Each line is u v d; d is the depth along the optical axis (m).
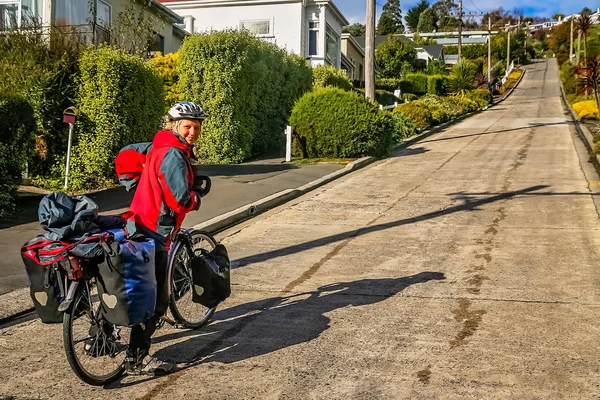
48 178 11.98
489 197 11.90
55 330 5.58
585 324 5.47
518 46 101.62
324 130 17.14
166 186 4.50
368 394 4.25
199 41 16.28
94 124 11.86
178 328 5.55
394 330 5.44
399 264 7.59
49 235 4.14
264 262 7.83
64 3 18.41
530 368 4.60
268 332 5.47
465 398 4.15
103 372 4.62
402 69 63.62
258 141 18.45
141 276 4.18
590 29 69.38
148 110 12.88
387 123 17.75
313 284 6.87
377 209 11.14
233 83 16.33
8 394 4.33
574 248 8.11
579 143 20.44
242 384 4.45
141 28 17.33
